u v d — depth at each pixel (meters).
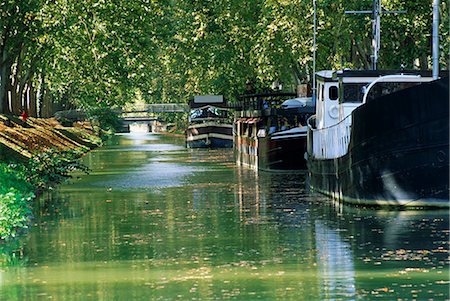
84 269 33.53
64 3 78.38
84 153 120.12
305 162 75.62
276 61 100.38
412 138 43.34
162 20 96.50
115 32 80.38
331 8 92.25
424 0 86.12
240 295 29.16
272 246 37.22
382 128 44.09
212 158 105.69
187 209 50.03
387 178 44.47
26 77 110.56
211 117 138.75
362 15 88.88
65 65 87.94
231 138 138.62
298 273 32.03
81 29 78.69
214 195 57.47
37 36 84.94
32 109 136.75
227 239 39.22
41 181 62.94
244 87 117.00
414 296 28.48
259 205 50.81
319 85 58.66
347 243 37.22
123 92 86.50
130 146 151.25
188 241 38.91
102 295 29.56
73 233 41.69
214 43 113.25
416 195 44.03
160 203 53.38
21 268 34.00
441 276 30.89
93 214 48.41
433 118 42.72
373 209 45.81
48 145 99.88
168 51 119.50
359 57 96.06
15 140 88.00
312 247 36.69
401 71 51.97
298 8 93.31
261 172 77.19
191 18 112.62
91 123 191.88
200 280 31.31
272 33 96.56
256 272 32.34
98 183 68.12
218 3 111.19
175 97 182.50
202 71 124.75
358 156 45.91
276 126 79.25
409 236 38.12
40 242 39.38
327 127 54.47
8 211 41.03
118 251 36.88
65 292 30.09
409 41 89.12
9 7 84.19
